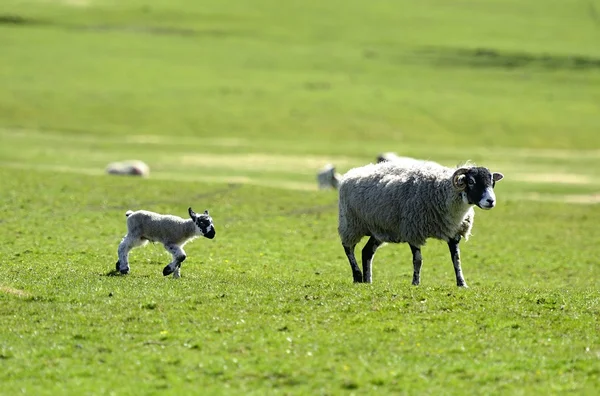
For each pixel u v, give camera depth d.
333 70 122.94
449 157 74.62
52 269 22.48
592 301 19.62
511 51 142.25
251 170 62.31
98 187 40.72
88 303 17.62
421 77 120.94
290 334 15.91
